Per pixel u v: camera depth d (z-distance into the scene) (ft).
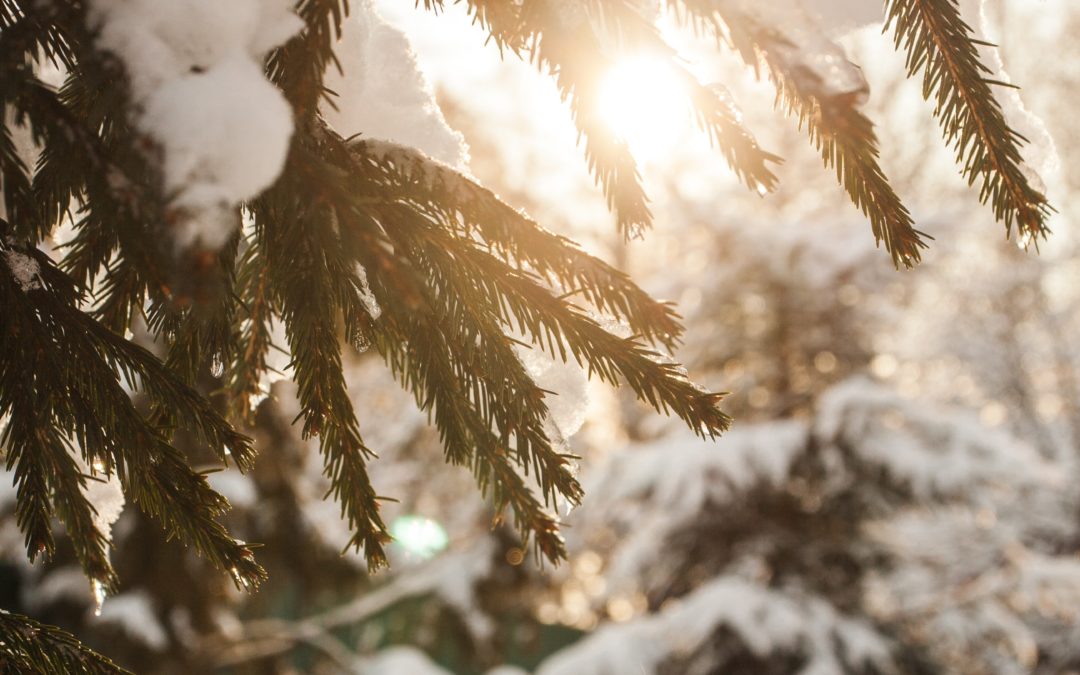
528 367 2.60
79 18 1.96
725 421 2.26
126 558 12.82
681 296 17.72
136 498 2.28
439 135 2.52
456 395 2.36
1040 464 16.38
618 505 16.56
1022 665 15.89
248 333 2.50
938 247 16.66
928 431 16.08
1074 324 28.37
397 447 17.81
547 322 2.27
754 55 2.04
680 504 15.69
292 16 2.00
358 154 2.25
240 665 15.28
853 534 16.30
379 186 2.23
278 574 14.11
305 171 1.97
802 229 17.11
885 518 16.52
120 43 1.89
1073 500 20.45
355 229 1.91
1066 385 27.68
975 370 28.50
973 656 15.61
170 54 1.90
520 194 16.33
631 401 17.67
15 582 12.73
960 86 2.28
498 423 2.37
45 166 2.08
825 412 15.88
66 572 12.51
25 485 2.22
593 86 2.15
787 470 15.47
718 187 19.29
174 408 2.25
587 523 16.72
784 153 19.67
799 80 1.98
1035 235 2.28
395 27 2.59
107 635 12.28
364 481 2.35
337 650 16.24
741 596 14.94
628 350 2.27
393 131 2.51
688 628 14.69
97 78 1.93
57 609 12.35
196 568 13.15
